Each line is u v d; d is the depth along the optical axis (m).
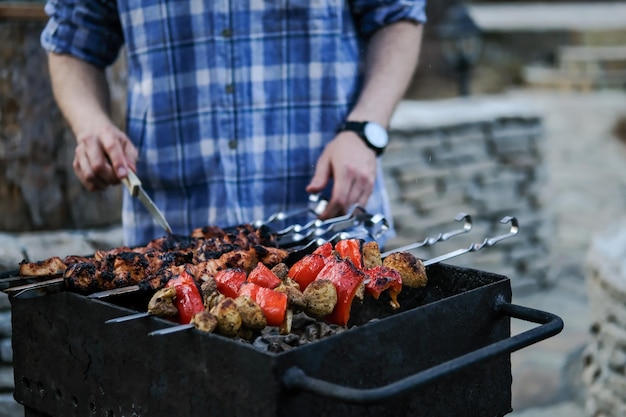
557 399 3.60
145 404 1.49
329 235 2.21
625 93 11.00
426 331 1.50
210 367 1.37
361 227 2.03
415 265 1.68
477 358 1.40
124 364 1.51
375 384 1.43
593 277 2.98
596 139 8.84
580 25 12.51
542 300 4.77
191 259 1.76
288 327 1.51
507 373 1.66
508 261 4.80
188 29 2.27
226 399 1.36
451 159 4.60
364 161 2.10
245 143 2.30
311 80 2.29
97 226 2.99
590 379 2.95
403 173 4.48
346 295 1.56
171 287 1.50
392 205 4.48
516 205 4.79
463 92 5.82
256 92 2.28
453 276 1.74
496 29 12.17
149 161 2.34
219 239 1.85
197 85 2.29
